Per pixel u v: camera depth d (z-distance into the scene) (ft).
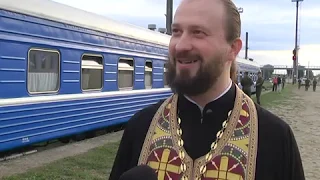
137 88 37.83
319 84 295.69
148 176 4.27
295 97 100.83
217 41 4.93
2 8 21.58
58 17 26.40
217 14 4.95
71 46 27.68
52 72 25.86
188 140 5.05
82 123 29.12
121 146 5.73
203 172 4.82
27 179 18.53
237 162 4.80
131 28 37.27
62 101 26.71
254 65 110.11
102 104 31.73
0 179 18.21
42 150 26.35
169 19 59.16
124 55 35.22
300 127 42.39
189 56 4.90
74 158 23.54
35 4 24.52
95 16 31.53
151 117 5.54
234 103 5.19
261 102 74.64
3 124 21.71
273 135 4.98
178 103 5.35
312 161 25.88
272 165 4.86
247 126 5.02
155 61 41.73
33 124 24.07
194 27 4.91
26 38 23.35
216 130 5.04
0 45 21.43
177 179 4.89
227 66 5.25
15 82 22.54
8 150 23.32
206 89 4.95
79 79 28.68
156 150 5.16
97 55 31.01
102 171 21.15
